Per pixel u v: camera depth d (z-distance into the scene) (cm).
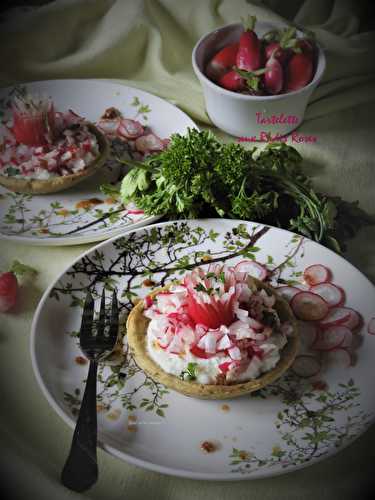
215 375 39
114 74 70
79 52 69
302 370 41
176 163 49
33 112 54
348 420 38
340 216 52
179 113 61
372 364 41
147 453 37
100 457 38
